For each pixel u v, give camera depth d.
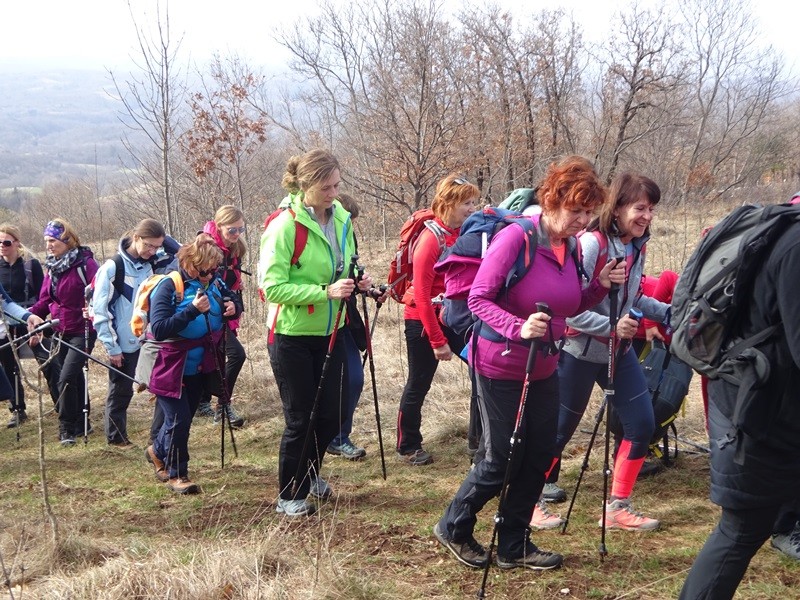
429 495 4.86
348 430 5.75
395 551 4.02
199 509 4.83
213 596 3.38
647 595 3.47
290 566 3.74
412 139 16.00
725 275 2.67
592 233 3.97
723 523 2.86
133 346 6.45
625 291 4.09
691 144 27.28
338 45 19.39
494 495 3.76
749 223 2.75
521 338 3.30
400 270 5.33
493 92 19.70
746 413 2.61
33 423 7.57
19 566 3.80
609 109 22.16
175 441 5.18
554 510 4.53
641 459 4.24
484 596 3.50
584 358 4.18
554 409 3.64
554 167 3.46
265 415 7.19
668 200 21.70
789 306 2.48
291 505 4.56
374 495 4.93
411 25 16.78
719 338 2.72
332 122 20.48
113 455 6.29
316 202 4.34
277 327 4.43
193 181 14.86
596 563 3.81
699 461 5.26
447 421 6.29
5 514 4.79
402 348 9.20
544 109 21.05
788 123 29.62
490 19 19.89
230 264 6.76
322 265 4.41
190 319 4.93
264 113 15.92
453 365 7.95
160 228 6.32
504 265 3.43
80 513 4.84
